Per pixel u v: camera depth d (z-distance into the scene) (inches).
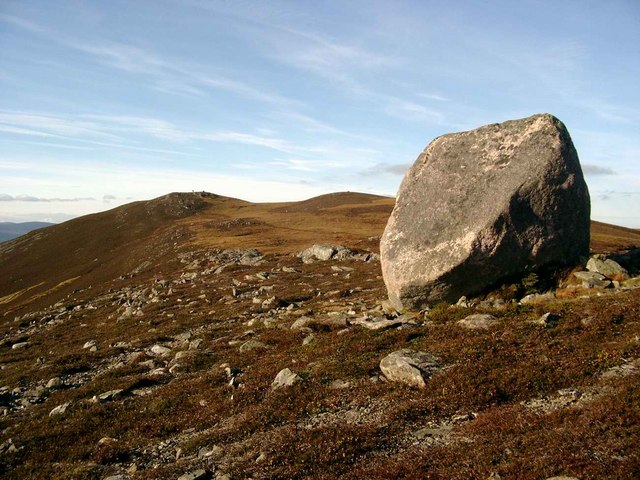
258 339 962.1
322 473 422.9
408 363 614.2
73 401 764.6
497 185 892.6
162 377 856.3
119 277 3302.2
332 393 605.9
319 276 2037.4
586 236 937.5
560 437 390.0
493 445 409.4
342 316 1042.1
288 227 4859.7
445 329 759.1
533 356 595.2
